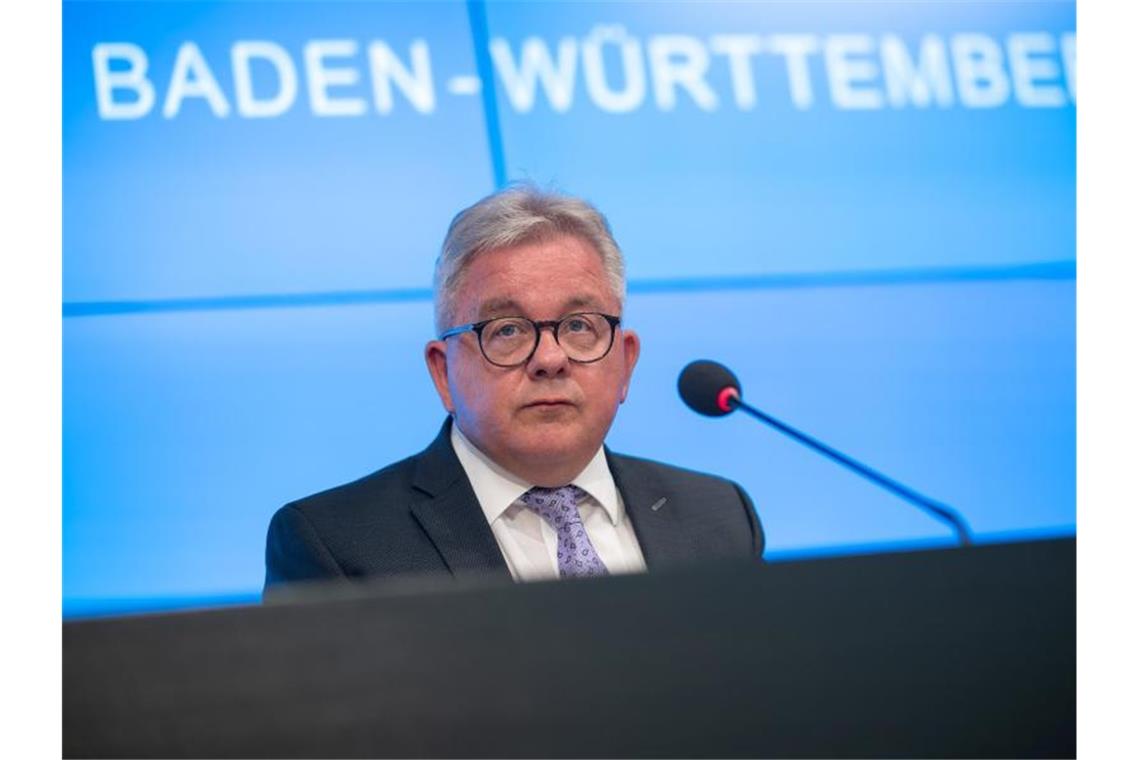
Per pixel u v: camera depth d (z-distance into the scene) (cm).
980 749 288
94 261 906
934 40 1032
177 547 898
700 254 982
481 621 279
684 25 991
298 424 917
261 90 929
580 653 279
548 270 576
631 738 276
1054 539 303
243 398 915
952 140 1027
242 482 909
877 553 297
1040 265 1031
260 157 926
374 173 936
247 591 902
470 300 579
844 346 1000
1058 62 1044
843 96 1013
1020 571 299
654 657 281
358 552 552
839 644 288
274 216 925
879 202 1015
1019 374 1023
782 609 288
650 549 584
